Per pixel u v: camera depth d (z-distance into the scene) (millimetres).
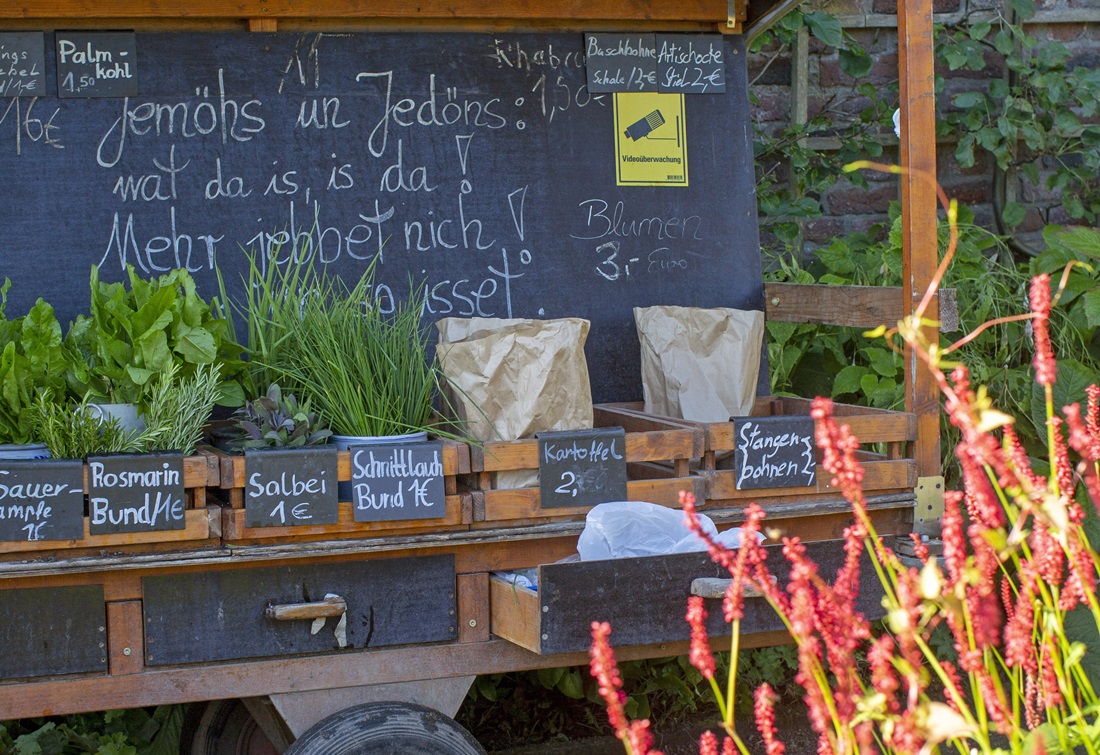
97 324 2248
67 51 2820
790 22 4238
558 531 2250
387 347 2432
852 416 2559
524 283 3086
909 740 1104
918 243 2564
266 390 2449
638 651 2268
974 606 1238
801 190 4535
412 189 3031
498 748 3391
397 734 2170
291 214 2945
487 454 2207
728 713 1229
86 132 2828
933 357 1180
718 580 2111
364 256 2986
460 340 2465
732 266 3250
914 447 2523
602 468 2268
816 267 4375
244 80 2932
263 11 2918
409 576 2219
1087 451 1216
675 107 3229
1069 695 1269
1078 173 4738
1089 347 3883
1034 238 4801
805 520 2453
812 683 1183
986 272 3922
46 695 2043
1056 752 1245
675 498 2334
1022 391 3770
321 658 2182
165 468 2027
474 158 3080
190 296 2291
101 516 1999
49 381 2209
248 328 2730
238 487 2074
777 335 3730
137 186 2854
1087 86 4480
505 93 3109
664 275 3191
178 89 2893
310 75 2977
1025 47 4613
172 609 2092
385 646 2221
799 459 2393
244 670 2143
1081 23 4766
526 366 2324
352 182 2992
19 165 2783
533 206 3113
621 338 3145
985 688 1188
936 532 2521
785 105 4621
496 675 3492
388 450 2141
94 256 2812
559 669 3408
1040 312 1246
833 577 2264
